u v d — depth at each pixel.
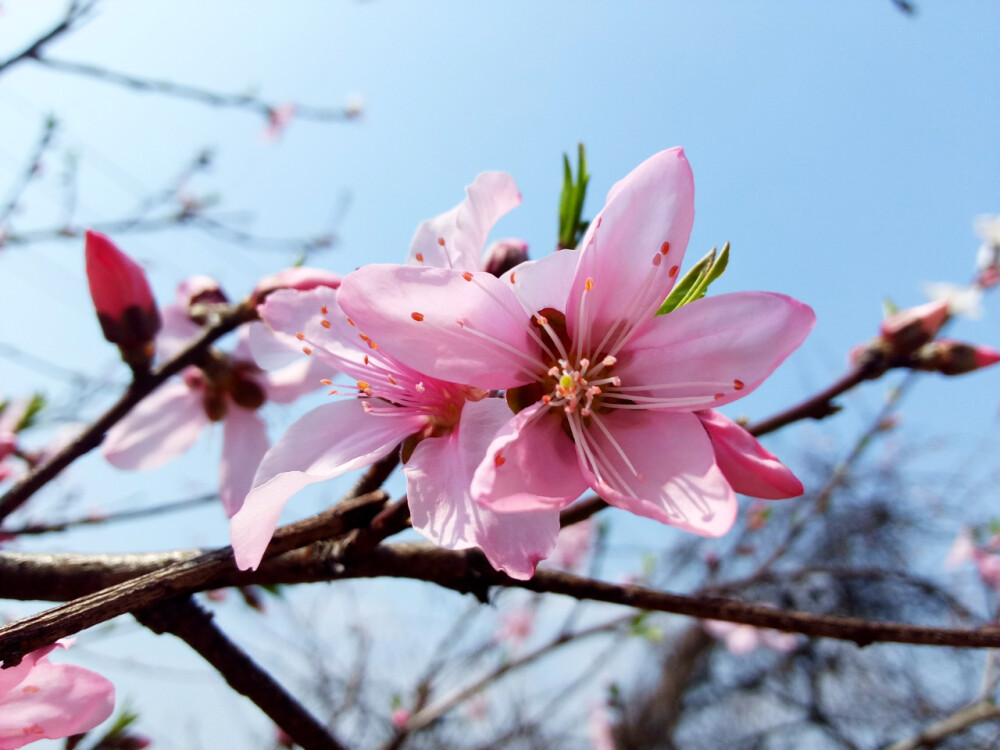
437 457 0.07
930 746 0.21
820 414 0.11
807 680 0.50
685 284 0.07
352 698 0.33
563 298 0.07
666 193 0.07
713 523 0.06
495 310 0.06
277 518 0.06
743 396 0.06
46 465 0.09
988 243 0.16
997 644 0.07
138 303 0.09
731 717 0.55
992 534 0.30
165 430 0.13
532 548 0.06
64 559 0.08
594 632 0.20
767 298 0.06
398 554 0.08
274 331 0.08
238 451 0.13
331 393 0.08
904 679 0.45
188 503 0.14
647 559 0.29
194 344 0.10
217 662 0.07
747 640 0.34
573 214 0.09
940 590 0.29
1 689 0.06
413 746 0.33
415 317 0.06
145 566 0.08
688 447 0.06
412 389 0.07
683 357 0.07
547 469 0.06
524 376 0.07
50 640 0.05
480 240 0.07
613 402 0.07
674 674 0.56
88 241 0.09
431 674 0.25
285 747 0.18
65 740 0.10
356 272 0.06
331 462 0.07
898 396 0.19
